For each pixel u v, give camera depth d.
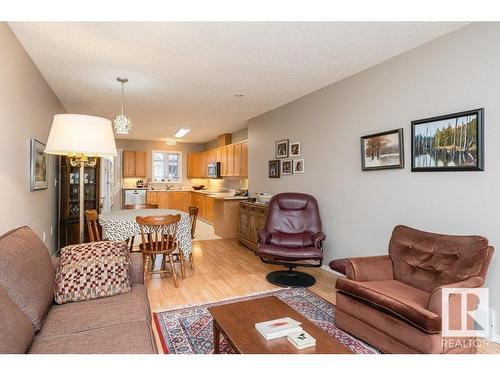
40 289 1.60
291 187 4.68
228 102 4.71
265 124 5.40
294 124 4.59
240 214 5.49
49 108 3.88
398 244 2.48
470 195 2.37
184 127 6.88
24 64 2.80
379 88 3.17
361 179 3.41
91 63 3.14
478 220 2.31
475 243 2.01
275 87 3.97
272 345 1.47
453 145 2.46
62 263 1.94
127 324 1.56
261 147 5.55
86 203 5.23
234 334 1.57
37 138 3.30
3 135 2.31
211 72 3.42
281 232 3.88
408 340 1.76
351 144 3.54
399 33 2.53
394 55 2.97
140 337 1.44
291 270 3.64
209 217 7.82
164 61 3.10
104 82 3.75
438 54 2.60
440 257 2.17
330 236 3.89
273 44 2.72
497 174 2.20
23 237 1.74
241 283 3.39
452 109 2.49
